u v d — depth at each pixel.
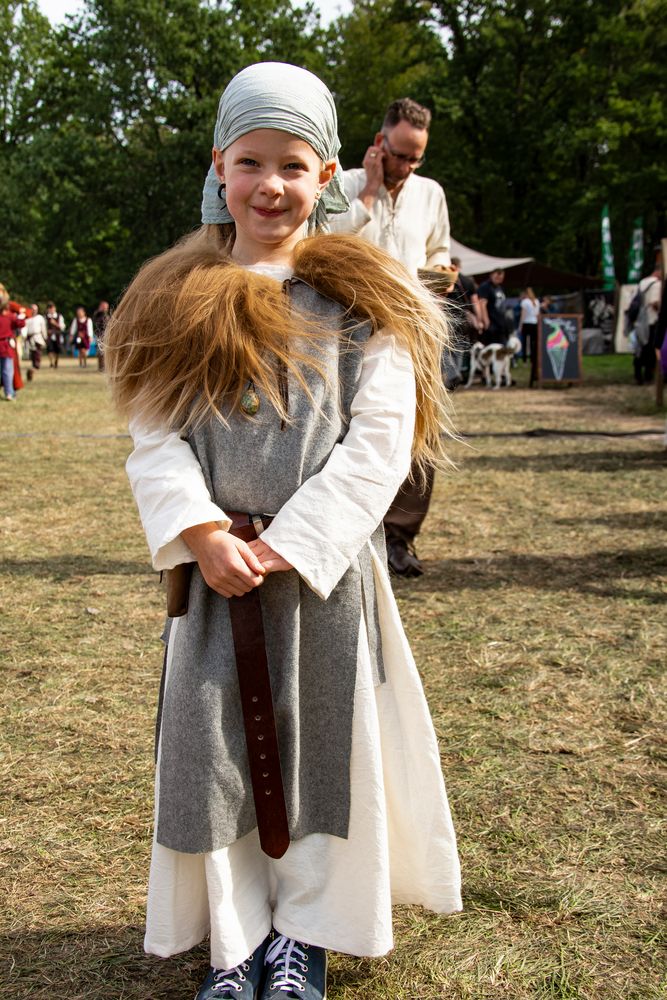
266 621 1.58
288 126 1.60
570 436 9.37
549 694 3.05
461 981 1.77
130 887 2.08
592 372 19.17
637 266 27.42
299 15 36.81
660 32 29.02
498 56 31.94
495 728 2.80
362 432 1.61
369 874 1.60
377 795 1.60
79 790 2.48
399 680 1.67
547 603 4.00
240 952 1.55
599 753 2.64
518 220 34.66
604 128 27.52
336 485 1.56
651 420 10.59
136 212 35.19
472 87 33.00
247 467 1.57
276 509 1.58
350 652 1.60
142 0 33.12
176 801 1.53
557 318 15.48
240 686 1.53
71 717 2.93
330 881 1.63
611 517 5.66
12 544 5.23
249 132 1.61
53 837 2.26
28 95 42.16
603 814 2.33
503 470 7.42
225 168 1.67
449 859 1.67
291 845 1.63
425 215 3.84
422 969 1.80
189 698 1.54
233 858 1.59
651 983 1.76
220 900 1.54
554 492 6.48
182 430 1.60
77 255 42.28
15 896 2.04
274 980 1.61
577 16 30.80
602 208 29.19
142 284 1.64
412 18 33.31
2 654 3.48
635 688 3.08
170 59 33.72
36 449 9.02
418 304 1.70
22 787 2.49
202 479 1.56
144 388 1.60
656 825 2.28
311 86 1.65
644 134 28.16
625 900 2.00
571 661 3.32
